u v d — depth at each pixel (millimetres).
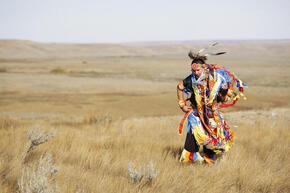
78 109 44688
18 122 19703
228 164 7988
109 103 50500
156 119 23359
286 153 9445
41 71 141750
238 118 20281
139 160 8500
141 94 64125
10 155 8086
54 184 5613
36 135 8750
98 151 9500
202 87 8070
